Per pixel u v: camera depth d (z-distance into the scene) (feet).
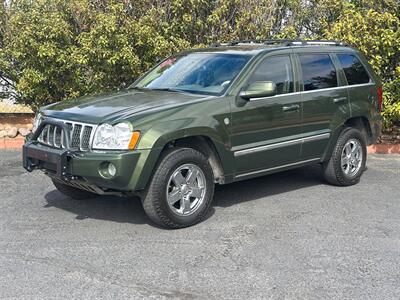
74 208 20.79
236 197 22.44
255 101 20.13
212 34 33.37
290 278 14.71
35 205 21.13
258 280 14.57
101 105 18.97
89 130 17.51
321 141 22.80
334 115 23.21
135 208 20.79
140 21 31.45
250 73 20.31
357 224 19.15
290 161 21.84
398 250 16.76
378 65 31.35
